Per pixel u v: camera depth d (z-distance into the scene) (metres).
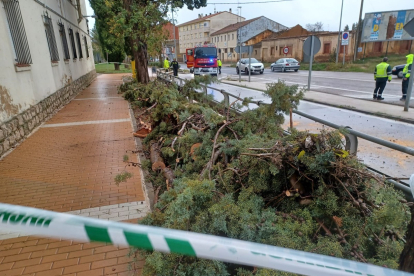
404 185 2.78
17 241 3.03
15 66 6.56
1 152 5.56
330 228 2.51
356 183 2.47
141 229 1.11
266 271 1.93
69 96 12.32
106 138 6.66
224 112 5.34
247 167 2.94
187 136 4.39
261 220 2.42
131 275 2.55
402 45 34.00
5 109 5.96
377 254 2.30
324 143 2.61
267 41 47.19
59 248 2.93
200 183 2.63
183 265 2.16
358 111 8.80
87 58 20.66
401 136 6.22
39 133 7.14
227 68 40.25
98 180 4.46
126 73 31.44
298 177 2.69
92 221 1.08
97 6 19.50
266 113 4.20
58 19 11.89
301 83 17.27
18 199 3.88
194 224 2.35
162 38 13.62
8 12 6.64
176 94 6.89
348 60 34.94
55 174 4.70
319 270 1.23
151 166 4.83
